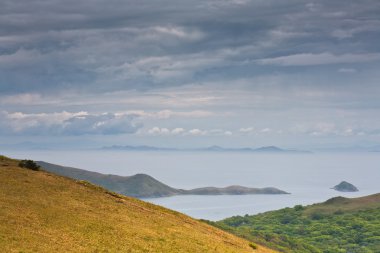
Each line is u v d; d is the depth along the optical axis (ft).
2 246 126.21
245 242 217.77
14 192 184.34
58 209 175.22
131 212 201.98
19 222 150.00
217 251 170.30
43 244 135.13
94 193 219.82
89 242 146.72
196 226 216.74
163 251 153.48
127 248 148.46
